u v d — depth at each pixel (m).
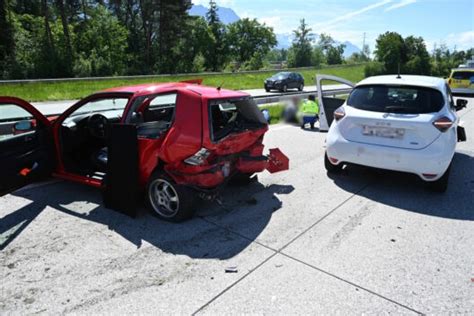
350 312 2.53
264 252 3.32
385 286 2.83
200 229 3.76
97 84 23.23
